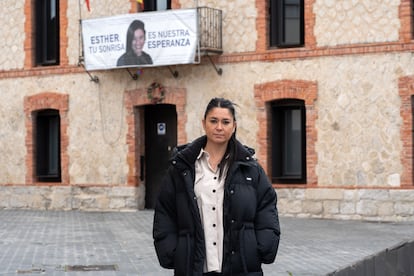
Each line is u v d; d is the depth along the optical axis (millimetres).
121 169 24281
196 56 22203
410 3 20047
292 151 21922
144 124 24469
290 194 21406
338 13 20859
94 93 24703
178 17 22266
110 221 20969
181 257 5734
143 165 24391
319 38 21078
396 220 20031
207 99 22672
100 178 24625
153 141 24391
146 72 23688
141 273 11906
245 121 22094
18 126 26078
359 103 20578
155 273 11906
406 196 19922
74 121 25062
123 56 23281
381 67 20328
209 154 5852
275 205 5938
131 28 23078
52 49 25906
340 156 20781
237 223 5727
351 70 20688
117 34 23359
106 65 23609
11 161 26188
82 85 24922
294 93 21359
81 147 24938
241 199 5727
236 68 22188
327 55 20953
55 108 25375
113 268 12430
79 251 14578
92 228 19047
